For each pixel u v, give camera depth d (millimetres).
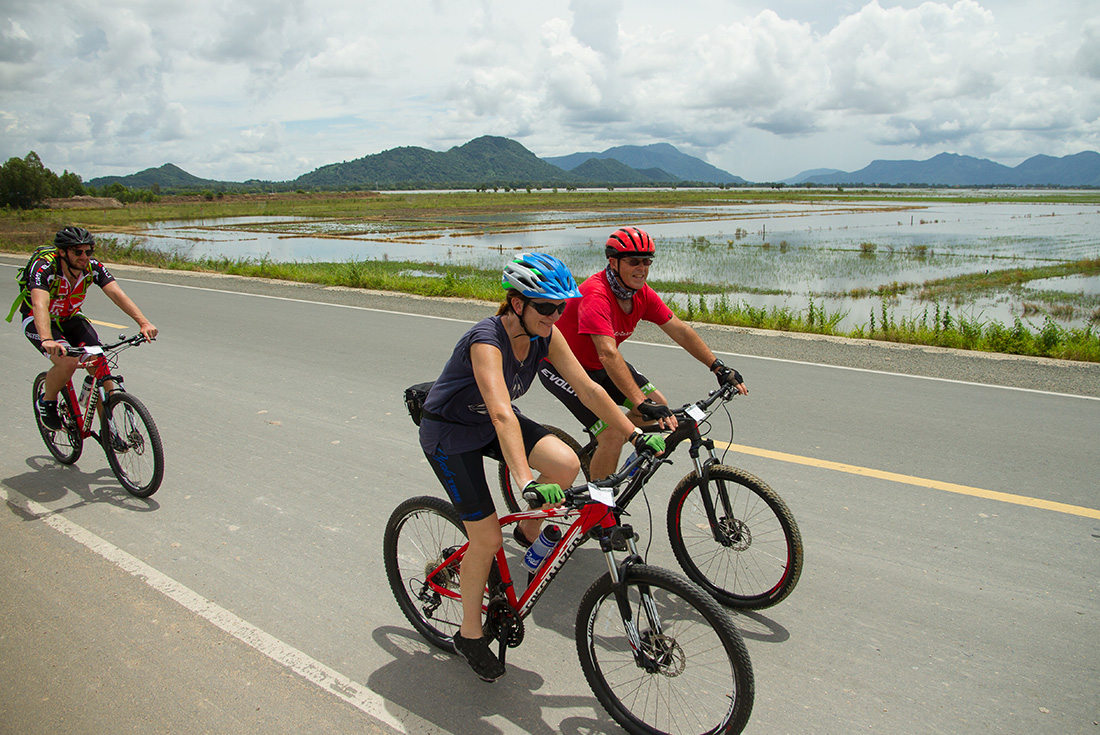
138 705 2639
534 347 2656
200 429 5762
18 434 5621
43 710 2609
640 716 2551
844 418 5922
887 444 5293
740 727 2268
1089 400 6379
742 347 8812
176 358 8172
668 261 25594
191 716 2584
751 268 23547
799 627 3139
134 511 4281
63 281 4387
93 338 4777
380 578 3568
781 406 6281
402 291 14344
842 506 4273
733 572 3350
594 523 2541
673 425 2955
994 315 14828
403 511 3102
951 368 7656
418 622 3105
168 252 27703
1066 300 16781
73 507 4332
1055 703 2619
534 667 2926
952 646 2967
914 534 3918
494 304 12328
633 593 2518
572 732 2557
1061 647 2941
